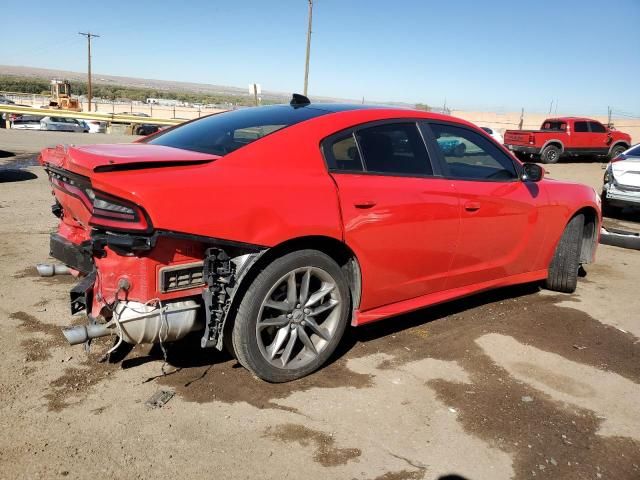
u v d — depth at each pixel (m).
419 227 3.42
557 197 4.43
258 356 2.93
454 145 3.78
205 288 2.74
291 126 3.14
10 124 32.25
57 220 6.83
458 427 2.75
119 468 2.32
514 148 24.11
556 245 4.59
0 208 7.45
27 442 2.45
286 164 2.97
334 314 3.21
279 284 2.95
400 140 3.50
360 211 3.12
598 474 2.45
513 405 2.98
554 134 23.05
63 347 3.35
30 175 10.98
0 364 3.10
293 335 3.06
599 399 3.10
